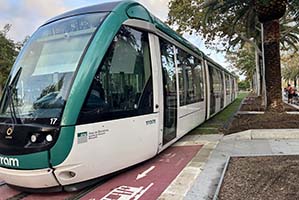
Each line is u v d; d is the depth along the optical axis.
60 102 5.37
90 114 5.51
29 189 5.63
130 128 6.32
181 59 9.95
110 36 6.06
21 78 6.15
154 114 7.18
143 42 7.08
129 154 6.33
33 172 5.28
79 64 5.64
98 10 6.49
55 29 6.43
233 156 7.91
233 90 35.38
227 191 5.26
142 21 7.07
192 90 11.27
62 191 5.61
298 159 7.28
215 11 16.92
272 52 14.03
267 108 14.27
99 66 5.76
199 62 13.03
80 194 5.55
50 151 5.16
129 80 6.46
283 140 10.02
